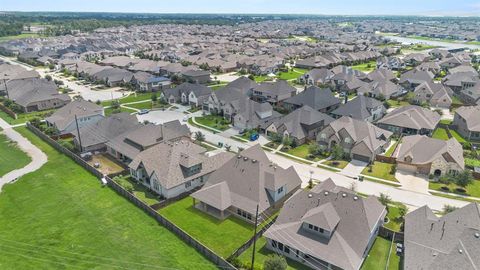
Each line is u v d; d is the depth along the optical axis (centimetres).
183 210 5238
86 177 6156
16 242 4344
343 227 4188
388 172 6512
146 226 4728
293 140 7856
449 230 4028
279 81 11556
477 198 5634
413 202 5497
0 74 13738
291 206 4594
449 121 9631
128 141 7069
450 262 3478
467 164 6650
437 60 19175
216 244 4438
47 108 10662
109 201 5359
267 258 4034
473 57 19825
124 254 4159
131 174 6238
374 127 7638
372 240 4462
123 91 13000
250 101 9325
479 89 11175
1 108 10581
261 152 6109
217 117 9881
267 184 5159
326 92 10644
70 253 4159
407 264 3775
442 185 6031
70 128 8312
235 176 5384
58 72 16588
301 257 4116
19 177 6131
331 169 6650
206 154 6975
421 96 11212
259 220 4881
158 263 4019
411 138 7319
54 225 4712
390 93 11762
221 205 4972
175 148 6022
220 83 14450
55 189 5709
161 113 10288
